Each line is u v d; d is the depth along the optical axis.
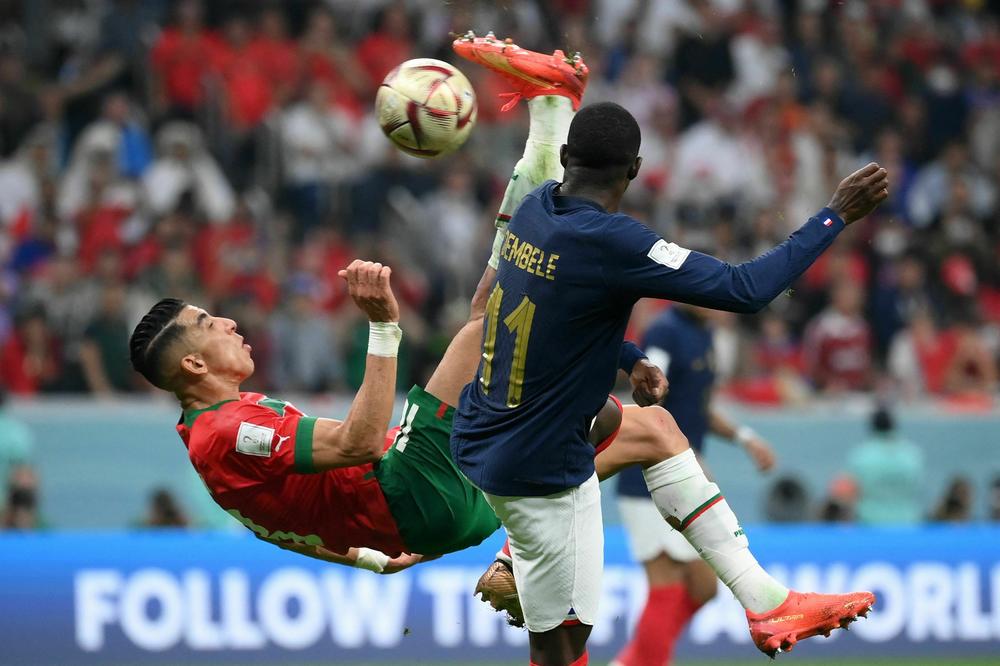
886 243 52.97
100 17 53.25
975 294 52.03
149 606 33.31
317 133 51.03
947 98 59.91
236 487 18.05
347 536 18.70
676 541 27.86
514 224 16.75
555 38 54.47
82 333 41.66
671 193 53.62
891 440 41.38
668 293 15.71
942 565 36.44
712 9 59.28
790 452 42.03
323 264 46.69
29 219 47.12
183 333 18.02
